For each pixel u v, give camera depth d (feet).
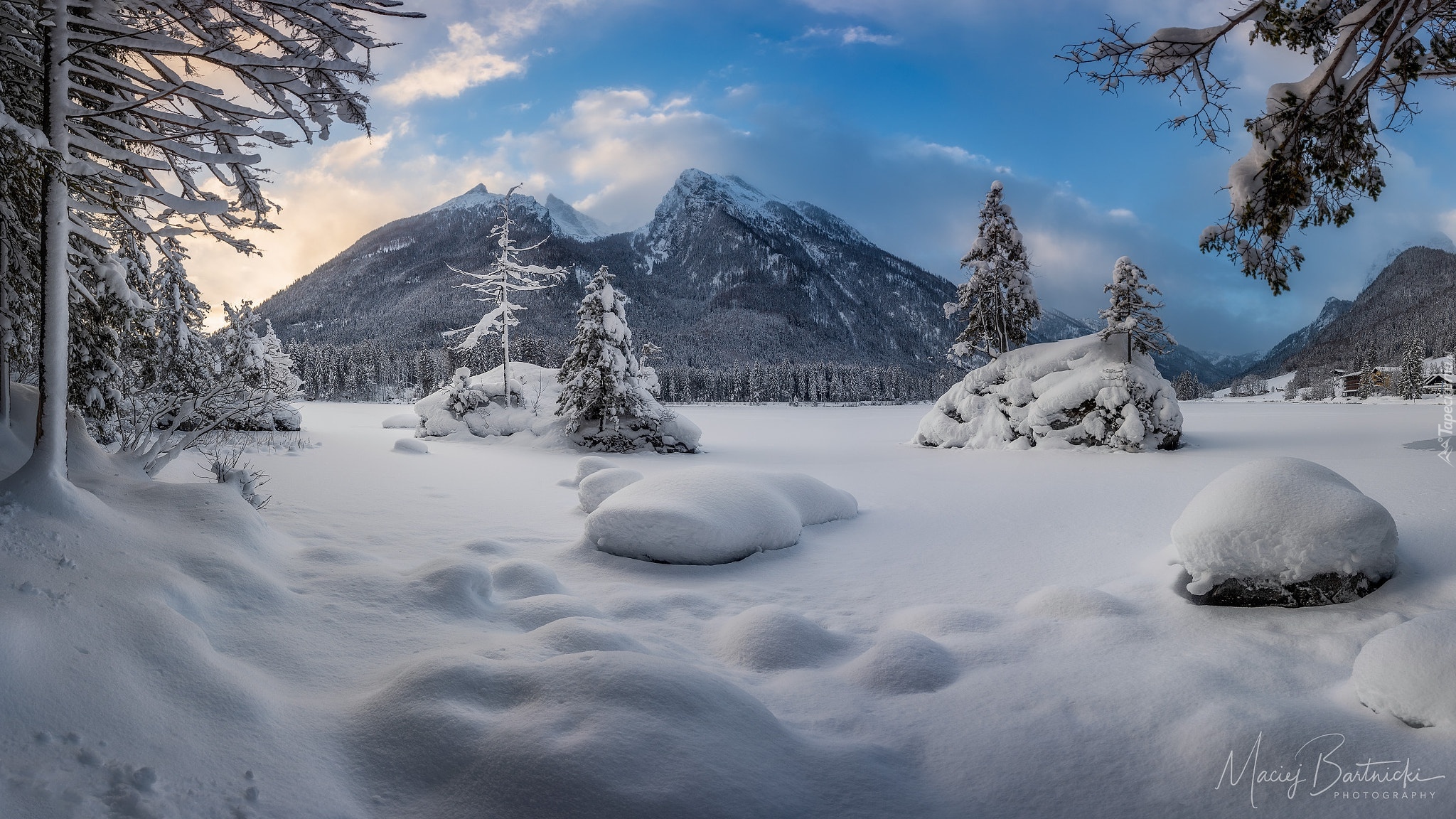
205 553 16.99
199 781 9.73
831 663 16.71
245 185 24.94
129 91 18.76
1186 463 61.21
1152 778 11.36
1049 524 34.27
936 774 11.81
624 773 10.43
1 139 16.61
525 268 97.25
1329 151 15.93
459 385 91.56
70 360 30.25
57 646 11.28
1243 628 17.83
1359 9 14.49
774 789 10.76
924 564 27.04
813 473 58.03
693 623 19.72
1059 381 79.36
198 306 43.11
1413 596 18.21
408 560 24.90
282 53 19.35
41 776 8.93
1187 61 17.08
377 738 11.48
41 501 15.79
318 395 365.81
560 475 53.67
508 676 13.05
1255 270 17.16
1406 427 100.83
